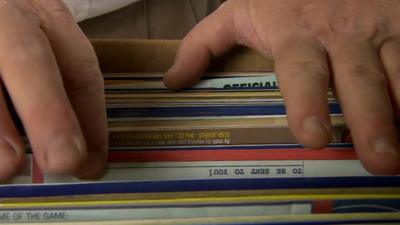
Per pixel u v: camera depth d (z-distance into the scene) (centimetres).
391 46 40
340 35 40
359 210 37
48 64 32
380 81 36
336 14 42
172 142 39
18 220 36
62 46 38
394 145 32
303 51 39
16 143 30
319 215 36
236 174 38
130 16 78
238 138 39
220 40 44
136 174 38
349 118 35
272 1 44
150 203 36
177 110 40
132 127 39
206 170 38
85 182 36
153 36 80
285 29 42
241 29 44
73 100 36
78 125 30
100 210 36
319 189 38
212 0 86
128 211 36
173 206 36
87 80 37
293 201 37
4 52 33
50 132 29
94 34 76
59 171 28
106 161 37
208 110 40
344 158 39
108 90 41
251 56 44
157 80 42
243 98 40
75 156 28
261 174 39
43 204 36
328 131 33
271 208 37
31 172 36
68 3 66
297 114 34
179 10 81
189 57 42
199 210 37
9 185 36
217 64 44
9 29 34
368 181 38
